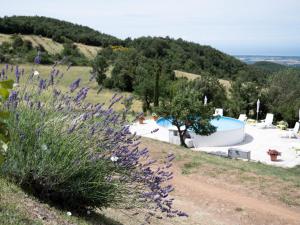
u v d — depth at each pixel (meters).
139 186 4.83
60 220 3.91
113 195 4.53
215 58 88.25
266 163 19.25
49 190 4.46
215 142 23.62
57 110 4.52
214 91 41.38
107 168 4.52
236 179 11.33
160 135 25.11
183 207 8.79
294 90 44.22
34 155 4.21
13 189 4.14
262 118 40.81
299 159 20.41
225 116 36.84
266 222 8.56
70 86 4.61
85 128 4.44
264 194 10.23
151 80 39.72
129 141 4.75
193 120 21.02
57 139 4.29
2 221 3.25
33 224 3.46
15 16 103.94
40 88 4.56
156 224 6.51
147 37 94.38
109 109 4.65
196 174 11.67
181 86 39.88
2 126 2.39
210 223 8.05
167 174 4.88
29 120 4.35
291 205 9.63
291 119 37.69
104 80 51.16
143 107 38.44
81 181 4.39
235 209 9.09
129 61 58.69
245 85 40.78
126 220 5.63
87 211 4.78
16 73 4.32
